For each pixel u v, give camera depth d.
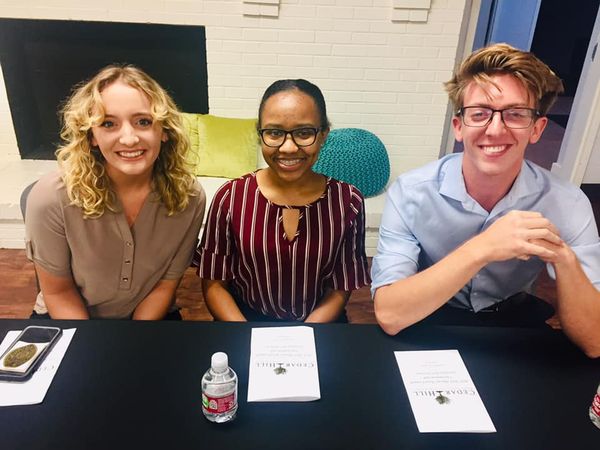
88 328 1.06
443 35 2.90
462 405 0.89
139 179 1.21
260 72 2.97
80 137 1.14
